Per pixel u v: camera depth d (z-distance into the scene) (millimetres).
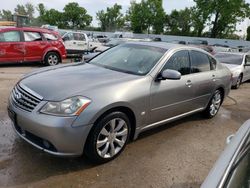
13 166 3273
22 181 3016
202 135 4809
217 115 6141
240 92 9359
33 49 11273
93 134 3221
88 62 4707
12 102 3484
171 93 4199
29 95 3244
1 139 3934
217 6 42625
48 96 3111
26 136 3326
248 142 1988
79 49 15484
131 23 59250
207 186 1653
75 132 3033
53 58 11977
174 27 58750
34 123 3053
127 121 3598
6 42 10516
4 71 9844
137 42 4969
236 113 6516
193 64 4844
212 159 3934
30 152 3619
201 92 5023
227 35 46531
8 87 7039
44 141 3123
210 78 5219
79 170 3309
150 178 3293
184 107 4664
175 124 5223
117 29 70062
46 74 3797
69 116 3010
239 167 1717
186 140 4508
